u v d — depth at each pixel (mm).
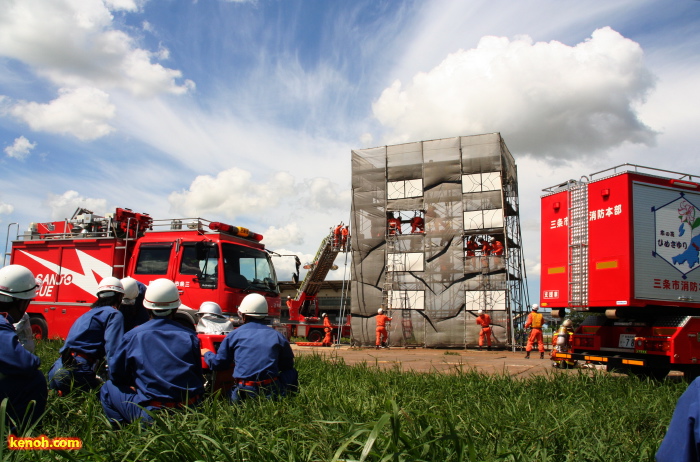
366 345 25469
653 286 10117
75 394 5504
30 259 14609
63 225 14773
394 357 16922
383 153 26641
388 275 25469
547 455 3859
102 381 5934
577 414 5410
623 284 10055
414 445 3219
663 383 8352
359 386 7414
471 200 24797
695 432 2037
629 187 10211
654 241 10273
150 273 12273
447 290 24484
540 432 4383
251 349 5621
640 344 10234
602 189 10688
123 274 13305
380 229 26172
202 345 7906
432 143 25812
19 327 6824
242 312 5957
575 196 11320
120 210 13906
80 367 5723
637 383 8094
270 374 5543
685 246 10555
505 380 8117
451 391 7086
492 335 23422
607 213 10539
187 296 11672
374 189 26531
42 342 12008
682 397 2145
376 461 3182
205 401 4742
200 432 3590
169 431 3562
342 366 10414
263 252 13180
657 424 5195
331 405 5117
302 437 3811
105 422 4281
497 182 24547
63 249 14172
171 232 12469
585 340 11508
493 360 16109
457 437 3162
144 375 4586
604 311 11234
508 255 24828
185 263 11945
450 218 24984
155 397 4547
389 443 3117
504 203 25047
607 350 10984
